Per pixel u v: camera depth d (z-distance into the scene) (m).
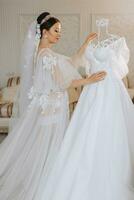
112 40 2.70
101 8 5.55
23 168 2.86
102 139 2.47
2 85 5.87
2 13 5.68
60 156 2.52
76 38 5.67
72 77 2.76
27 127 2.90
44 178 2.61
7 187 2.86
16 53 5.79
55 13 5.62
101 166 2.44
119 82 2.57
